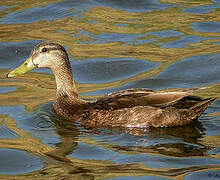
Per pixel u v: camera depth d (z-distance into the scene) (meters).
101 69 17.69
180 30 20.11
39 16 21.59
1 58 18.55
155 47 19.02
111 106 13.91
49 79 17.25
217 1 22.48
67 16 21.56
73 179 11.32
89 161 12.14
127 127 13.80
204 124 13.78
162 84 16.56
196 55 18.28
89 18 21.38
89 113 14.12
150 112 13.61
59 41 19.45
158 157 12.14
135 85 16.55
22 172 11.82
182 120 13.57
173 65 17.69
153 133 13.46
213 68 17.42
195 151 12.38
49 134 13.62
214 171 11.41
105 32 20.17
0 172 11.86
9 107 15.16
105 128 13.89
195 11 21.59
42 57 14.87
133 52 18.73
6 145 13.05
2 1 22.95
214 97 14.59
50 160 12.27
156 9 22.00
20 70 15.01
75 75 17.39
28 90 16.36
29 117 14.56
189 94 13.31
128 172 11.53
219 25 20.38
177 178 11.18
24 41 19.55
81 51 18.86
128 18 21.27
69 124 14.18
